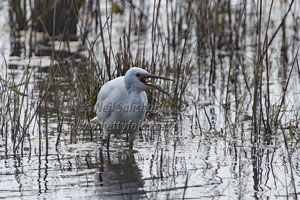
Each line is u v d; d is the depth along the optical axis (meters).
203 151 9.60
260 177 8.28
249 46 18.64
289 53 17.45
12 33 20.19
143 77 9.23
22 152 9.56
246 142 10.05
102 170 8.69
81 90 11.79
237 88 14.06
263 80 14.62
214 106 12.69
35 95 12.88
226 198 7.46
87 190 7.79
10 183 8.05
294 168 8.66
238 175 8.38
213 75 14.77
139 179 8.24
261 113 10.55
